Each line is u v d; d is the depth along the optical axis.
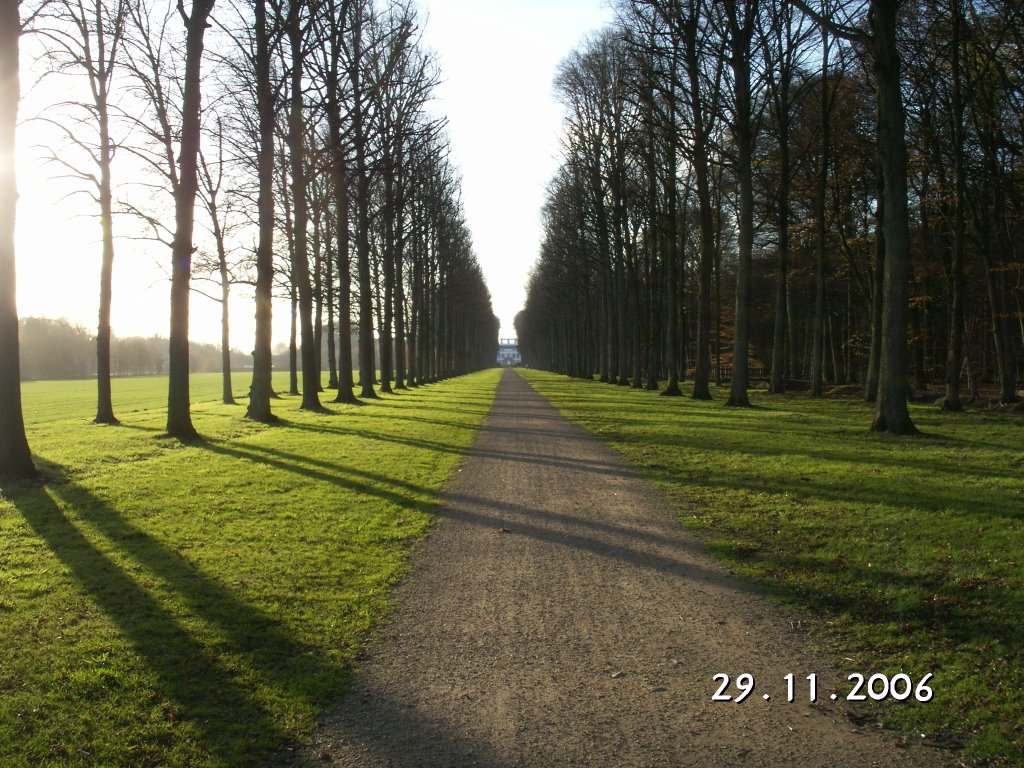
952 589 5.78
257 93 19.06
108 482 10.56
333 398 33.31
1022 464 11.31
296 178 23.59
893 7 14.50
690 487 10.62
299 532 8.00
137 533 7.72
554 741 3.75
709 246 27.88
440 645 5.02
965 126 23.70
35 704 4.04
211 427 18.91
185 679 4.41
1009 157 23.78
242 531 7.95
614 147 36.53
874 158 25.31
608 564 6.96
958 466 11.18
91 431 17.86
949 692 4.23
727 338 51.94
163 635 5.04
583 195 40.16
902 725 3.91
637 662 4.73
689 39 23.34
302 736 3.80
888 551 6.86
